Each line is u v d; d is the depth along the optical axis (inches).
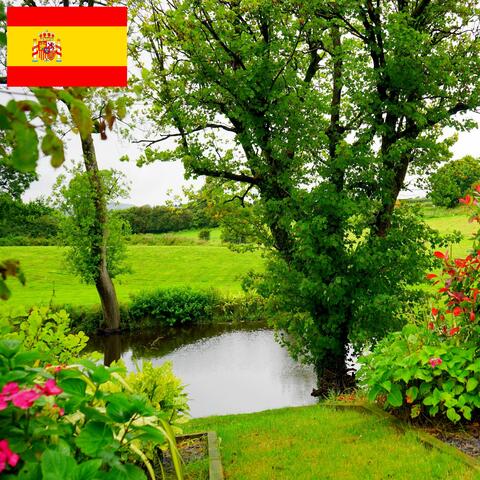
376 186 524.7
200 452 233.1
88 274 1015.0
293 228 500.1
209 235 2466.8
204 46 515.2
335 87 584.1
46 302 1119.0
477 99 517.3
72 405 105.9
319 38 547.2
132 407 107.1
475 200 245.9
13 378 95.9
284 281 540.4
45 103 73.8
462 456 198.4
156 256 1913.1
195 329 1113.4
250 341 990.4
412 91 514.9
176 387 227.1
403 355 246.5
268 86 508.7
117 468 96.1
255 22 559.2
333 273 516.1
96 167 985.5
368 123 519.2
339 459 213.0
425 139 519.5
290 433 264.1
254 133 525.3
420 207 545.0
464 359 225.3
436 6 533.6
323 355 542.0
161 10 546.3
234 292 1280.8
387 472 193.2
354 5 491.8
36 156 70.2
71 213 1001.5
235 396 662.5
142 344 995.3
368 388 305.6
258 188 600.7
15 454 80.6
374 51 529.3
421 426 237.1
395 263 510.9
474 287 241.8
